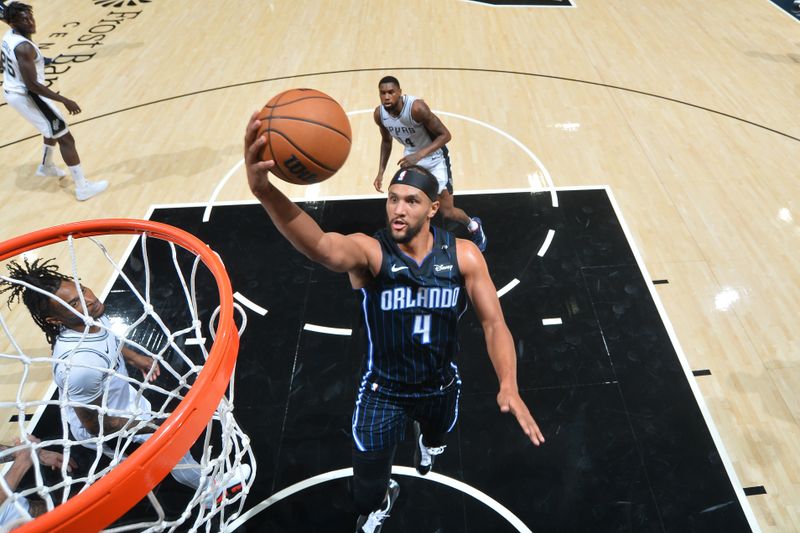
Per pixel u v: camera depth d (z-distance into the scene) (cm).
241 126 659
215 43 847
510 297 440
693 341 406
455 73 752
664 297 438
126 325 423
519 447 347
